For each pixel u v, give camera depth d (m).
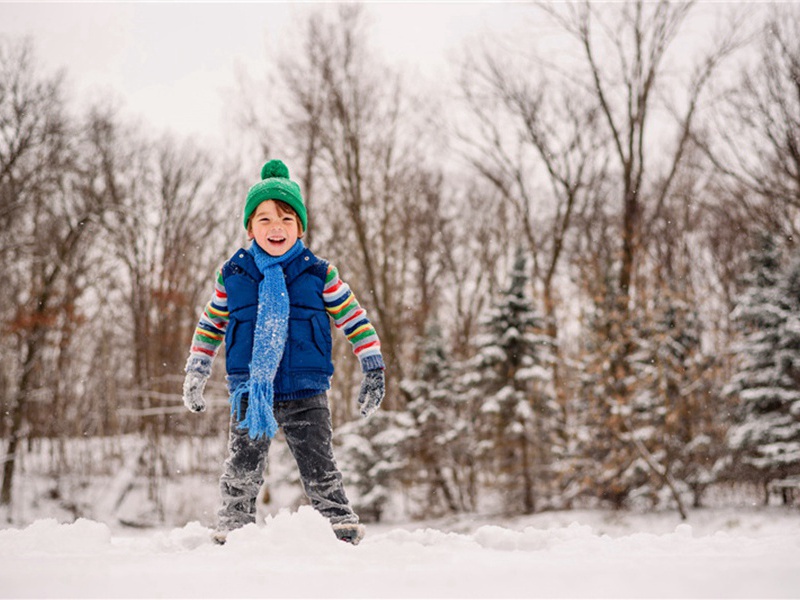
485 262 31.91
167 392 25.20
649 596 1.65
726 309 25.22
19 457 23.25
